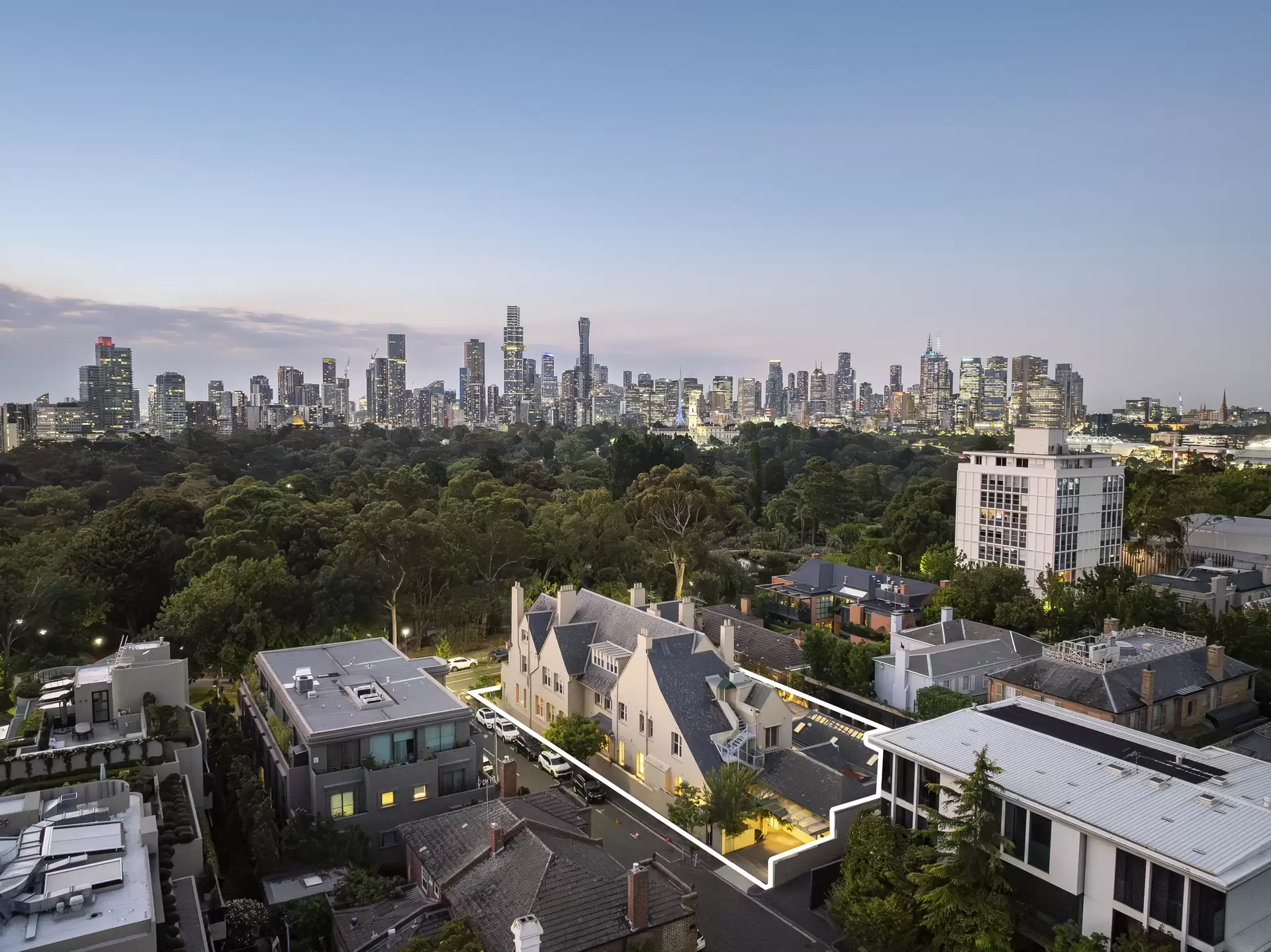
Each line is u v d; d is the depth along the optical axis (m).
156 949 25.02
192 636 69.25
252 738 55.34
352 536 85.94
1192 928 27.69
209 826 41.62
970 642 72.56
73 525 108.38
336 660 57.94
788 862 43.53
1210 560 106.62
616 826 49.44
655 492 126.94
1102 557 107.25
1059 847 31.64
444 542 90.12
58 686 45.84
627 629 62.78
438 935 30.89
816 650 73.19
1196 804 31.47
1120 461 114.06
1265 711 61.50
